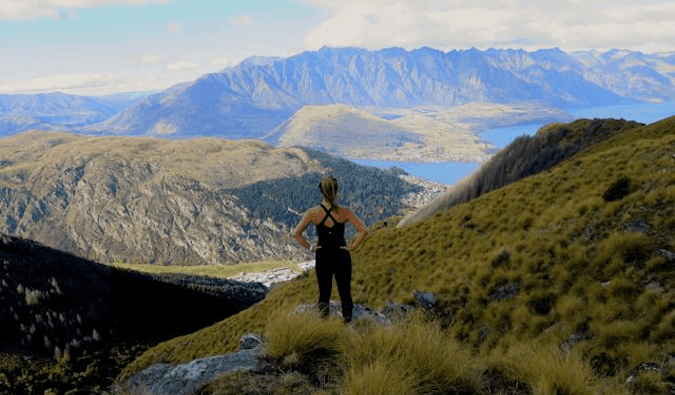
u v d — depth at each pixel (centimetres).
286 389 479
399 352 512
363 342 530
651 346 801
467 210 2734
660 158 1805
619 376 704
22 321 17350
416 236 2752
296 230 682
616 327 923
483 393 501
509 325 1284
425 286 1962
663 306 916
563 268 1345
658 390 602
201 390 500
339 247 680
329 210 677
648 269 1100
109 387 508
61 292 19575
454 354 529
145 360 4712
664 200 1389
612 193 1619
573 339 1012
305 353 551
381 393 426
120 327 19000
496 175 6378
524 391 507
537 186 2442
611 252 1253
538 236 1645
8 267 19775
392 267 2511
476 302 1493
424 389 464
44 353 16200
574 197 1939
